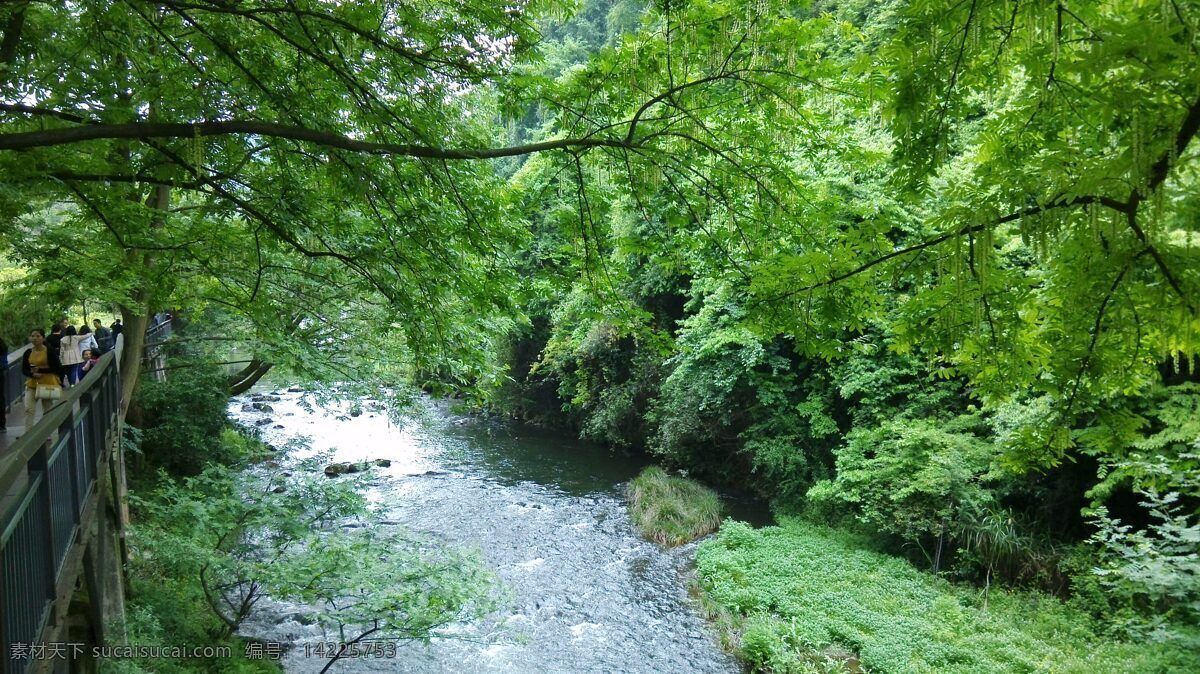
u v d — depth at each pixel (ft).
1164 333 11.26
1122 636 32.96
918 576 41.01
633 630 37.52
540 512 55.06
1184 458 26.55
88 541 18.52
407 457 70.23
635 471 69.00
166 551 24.84
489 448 76.69
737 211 16.34
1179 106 9.27
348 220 18.39
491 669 33.19
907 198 12.34
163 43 16.19
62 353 38.11
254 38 15.80
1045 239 10.30
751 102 14.97
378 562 27.27
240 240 20.70
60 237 20.68
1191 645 25.18
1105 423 13.51
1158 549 27.78
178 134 11.82
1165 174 9.41
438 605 25.90
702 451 64.18
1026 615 36.40
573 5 15.64
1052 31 9.87
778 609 38.09
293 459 60.90
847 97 14.83
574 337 72.28
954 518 41.39
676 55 14.67
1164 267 10.14
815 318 14.76
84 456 18.29
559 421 88.58
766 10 13.30
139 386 49.26
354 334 34.65
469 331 22.94
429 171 16.29
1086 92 10.30
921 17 10.74
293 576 24.97
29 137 10.78
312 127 15.46
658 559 46.96
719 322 51.57
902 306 14.30
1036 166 11.76
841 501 48.47
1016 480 41.45
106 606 25.23
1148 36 8.45
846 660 33.73
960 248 11.57
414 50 15.85
